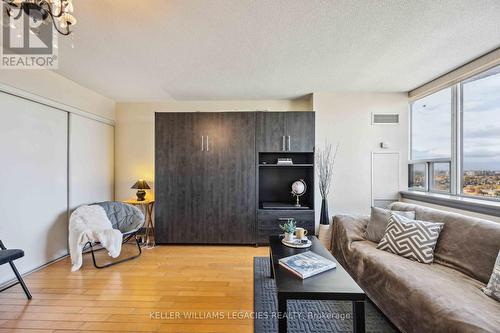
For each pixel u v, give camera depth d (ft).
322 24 6.38
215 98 13.25
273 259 6.40
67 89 10.28
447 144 9.93
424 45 7.50
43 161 9.28
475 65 8.44
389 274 5.75
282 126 11.89
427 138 11.14
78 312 6.33
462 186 9.20
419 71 9.53
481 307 4.28
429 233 6.67
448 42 7.32
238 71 9.53
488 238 5.58
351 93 12.27
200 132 11.87
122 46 7.50
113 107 13.62
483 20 6.19
